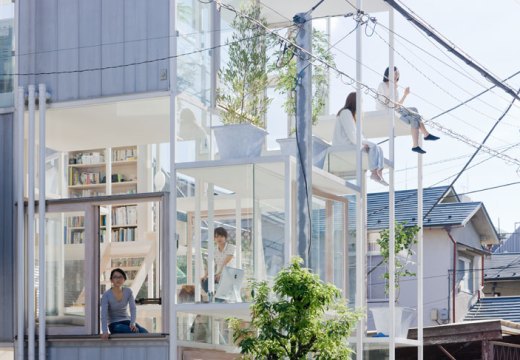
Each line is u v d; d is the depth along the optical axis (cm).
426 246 3450
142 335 1855
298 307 1627
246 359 1734
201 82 1958
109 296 1877
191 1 1948
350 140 2200
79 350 1889
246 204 1862
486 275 4059
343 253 2173
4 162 1962
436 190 3591
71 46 1964
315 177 2016
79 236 1912
